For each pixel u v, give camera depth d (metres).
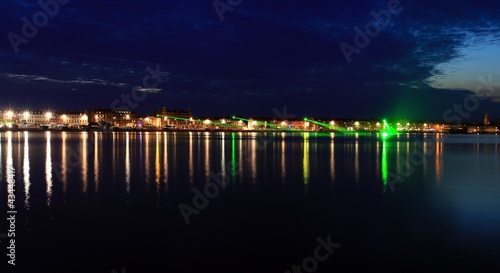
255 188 23.95
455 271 10.87
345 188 24.17
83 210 17.69
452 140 123.75
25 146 66.00
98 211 17.50
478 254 12.13
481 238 13.73
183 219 16.23
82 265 11.33
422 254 12.18
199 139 106.62
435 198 21.00
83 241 13.34
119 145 70.94
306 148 67.62
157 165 36.72
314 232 14.50
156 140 95.94
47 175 29.28
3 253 12.20
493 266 11.18
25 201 19.59
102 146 67.56
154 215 16.86
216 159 43.78
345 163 40.34
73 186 24.20
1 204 18.84
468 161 44.25
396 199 20.66
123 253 12.23
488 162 42.84
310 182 26.56
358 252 12.38
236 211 17.73
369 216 16.88
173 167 35.09
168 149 60.91
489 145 86.31
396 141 107.88
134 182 25.95
